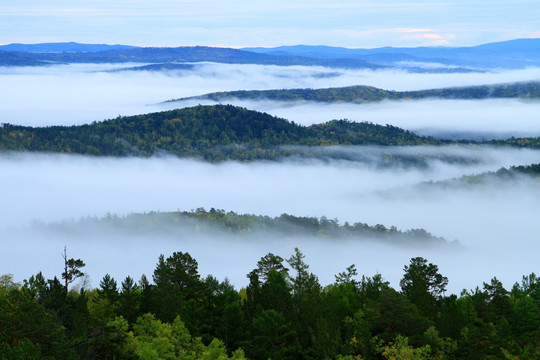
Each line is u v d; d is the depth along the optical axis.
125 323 54.75
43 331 39.91
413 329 60.25
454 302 67.50
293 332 62.56
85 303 56.44
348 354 58.09
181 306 67.00
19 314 39.88
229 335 64.19
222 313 66.50
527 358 58.34
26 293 50.50
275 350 60.28
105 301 65.44
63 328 42.81
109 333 45.78
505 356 57.69
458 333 61.22
